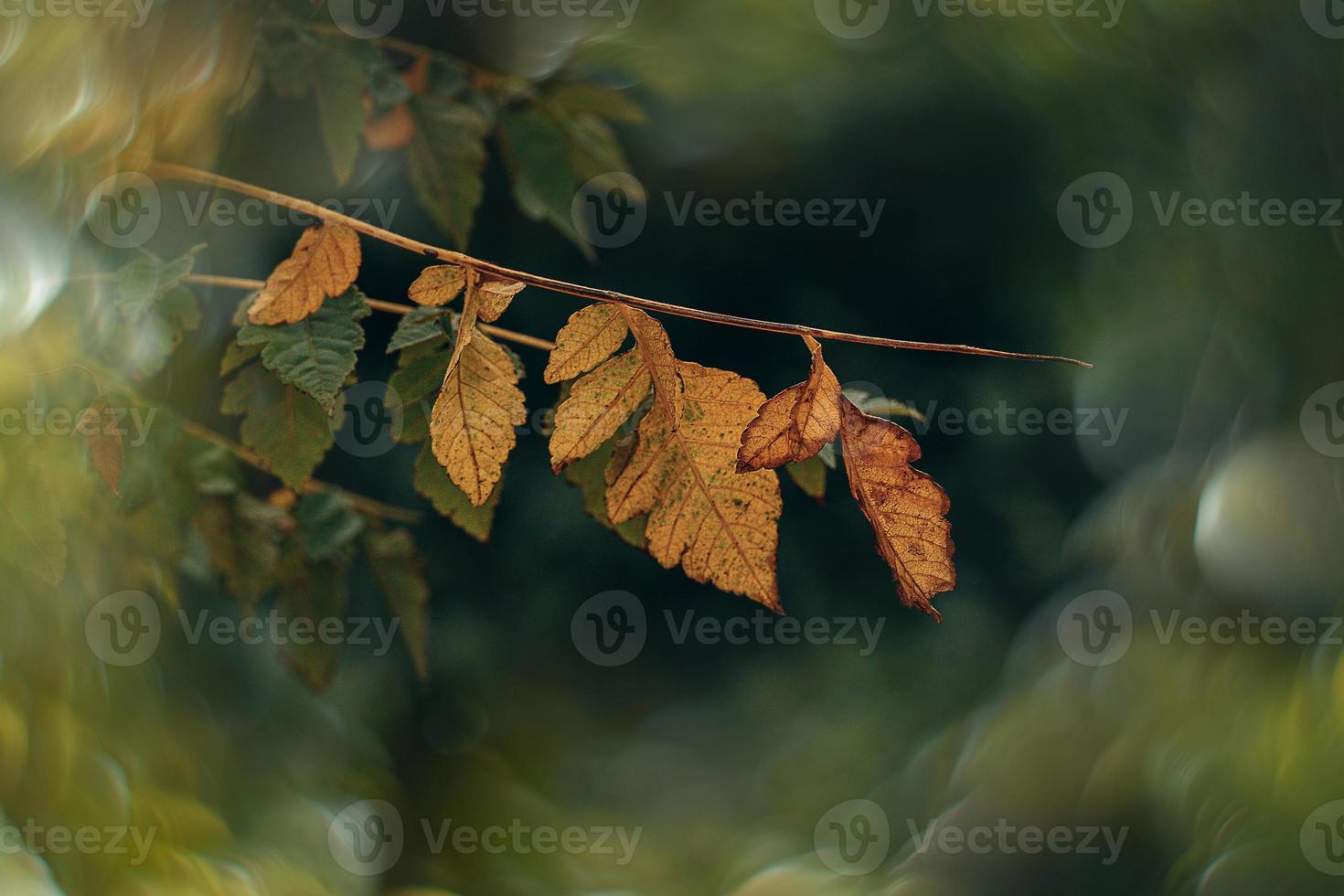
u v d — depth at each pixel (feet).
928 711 11.62
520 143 3.43
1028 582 11.68
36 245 3.24
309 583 3.35
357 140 3.30
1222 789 6.93
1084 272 11.11
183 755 5.24
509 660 11.70
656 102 11.28
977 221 11.64
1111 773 8.01
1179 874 6.97
